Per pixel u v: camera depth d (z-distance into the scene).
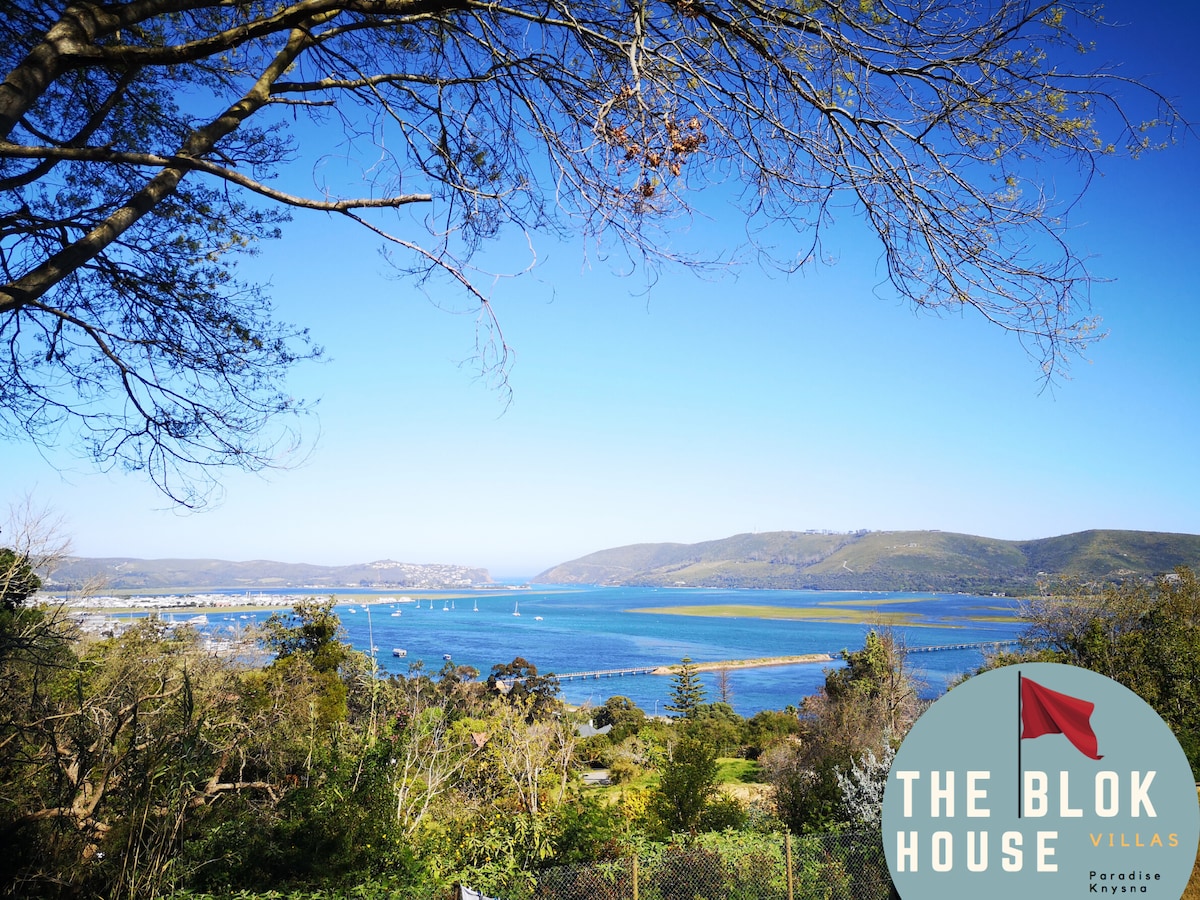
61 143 4.45
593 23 3.91
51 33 3.25
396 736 11.84
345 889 9.34
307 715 18.77
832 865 10.24
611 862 10.04
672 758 13.36
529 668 43.69
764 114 3.86
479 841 11.29
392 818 10.58
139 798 9.27
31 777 10.29
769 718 45.91
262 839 9.92
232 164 4.91
